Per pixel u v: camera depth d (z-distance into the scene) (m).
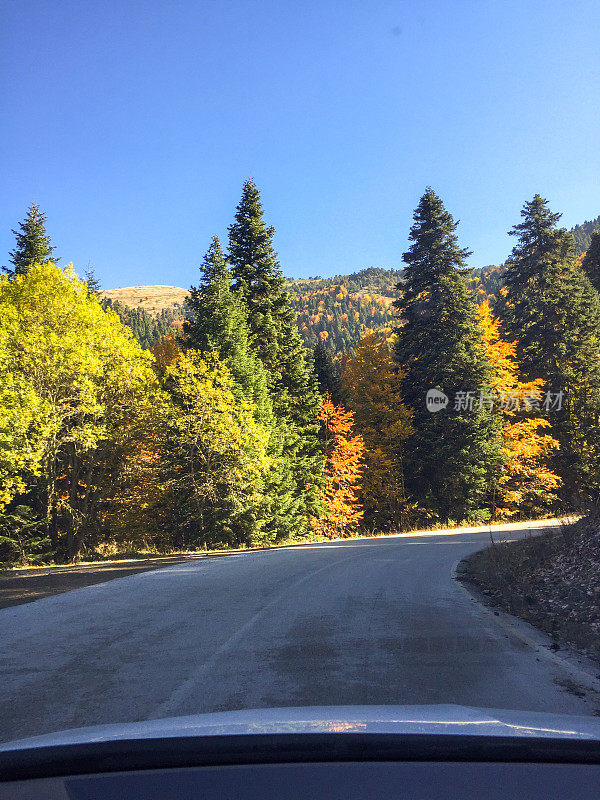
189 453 31.09
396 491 41.78
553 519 36.84
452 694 4.91
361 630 7.50
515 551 14.52
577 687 5.16
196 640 7.05
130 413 29.53
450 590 10.77
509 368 45.44
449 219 42.22
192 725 2.50
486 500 44.41
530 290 49.22
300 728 2.32
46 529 29.70
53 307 27.11
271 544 33.66
